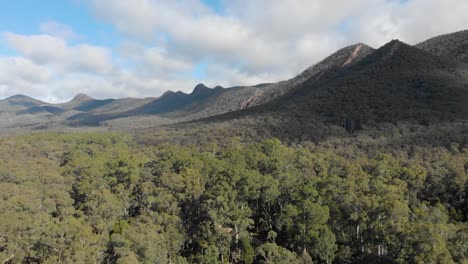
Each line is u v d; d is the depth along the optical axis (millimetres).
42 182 66312
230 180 57719
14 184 63188
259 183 57781
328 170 76000
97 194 55312
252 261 50562
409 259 41406
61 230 41719
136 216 60188
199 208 57812
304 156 79875
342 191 56438
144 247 42031
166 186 60531
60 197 58594
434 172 69812
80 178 67875
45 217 46938
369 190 56188
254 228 61969
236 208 53969
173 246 48906
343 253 48938
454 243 41500
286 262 45125
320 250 47938
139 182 65000
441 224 43094
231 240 53406
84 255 39062
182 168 68625
